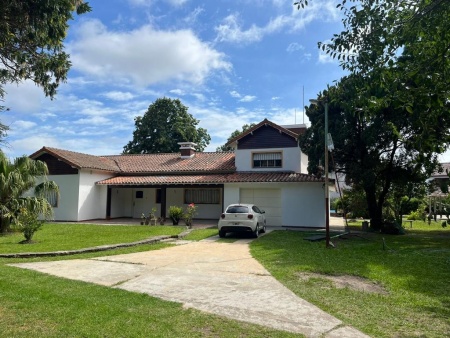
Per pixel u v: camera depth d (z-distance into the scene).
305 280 7.37
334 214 32.03
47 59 6.75
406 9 5.42
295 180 19.53
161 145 42.09
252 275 7.81
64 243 12.44
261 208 21.14
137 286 6.79
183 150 27.03
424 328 4.71
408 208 28.67
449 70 4.41
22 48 6.41
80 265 8.84
